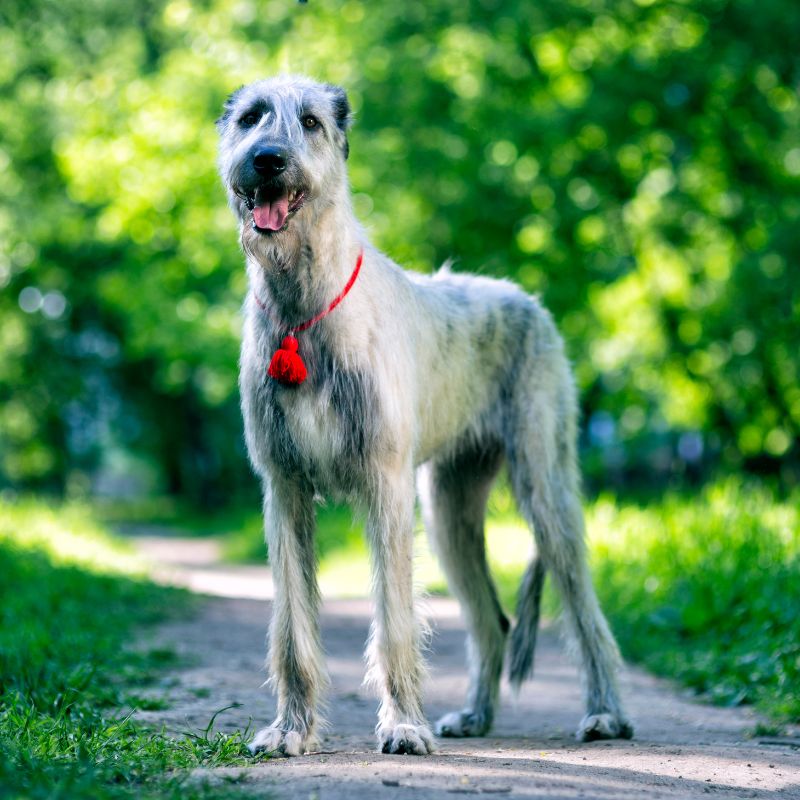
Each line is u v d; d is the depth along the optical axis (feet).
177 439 132.26
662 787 13.17
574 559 18.78
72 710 17.07
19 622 26.84
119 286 79.05
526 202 60.34
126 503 147.23
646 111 59.67
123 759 13.29
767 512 36.24
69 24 89.15
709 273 64.44
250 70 63.46
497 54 59.11
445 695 23.39
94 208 88.38
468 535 19.79
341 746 16.05
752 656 23.15
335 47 60.59
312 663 15.48
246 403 15.78
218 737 14.85
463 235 60.85
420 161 59.41
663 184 63.87
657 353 65.16
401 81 59.77
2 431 113.19
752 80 60.80
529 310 19.70
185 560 72.02
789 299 60.29
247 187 14.69
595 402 72.38
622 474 99.86
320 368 15.20
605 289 62.59
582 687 18.45
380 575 15.30
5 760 12.17
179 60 68.44
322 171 14.98
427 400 17.34
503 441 19.34
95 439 144.15
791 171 64.75
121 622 31.14
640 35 60.08
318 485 15.78
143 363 122.31
